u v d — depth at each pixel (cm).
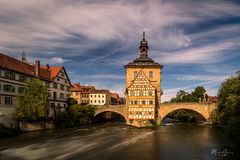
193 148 3691
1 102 4975
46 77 6819
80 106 7806
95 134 5250
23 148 3653
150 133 5497
